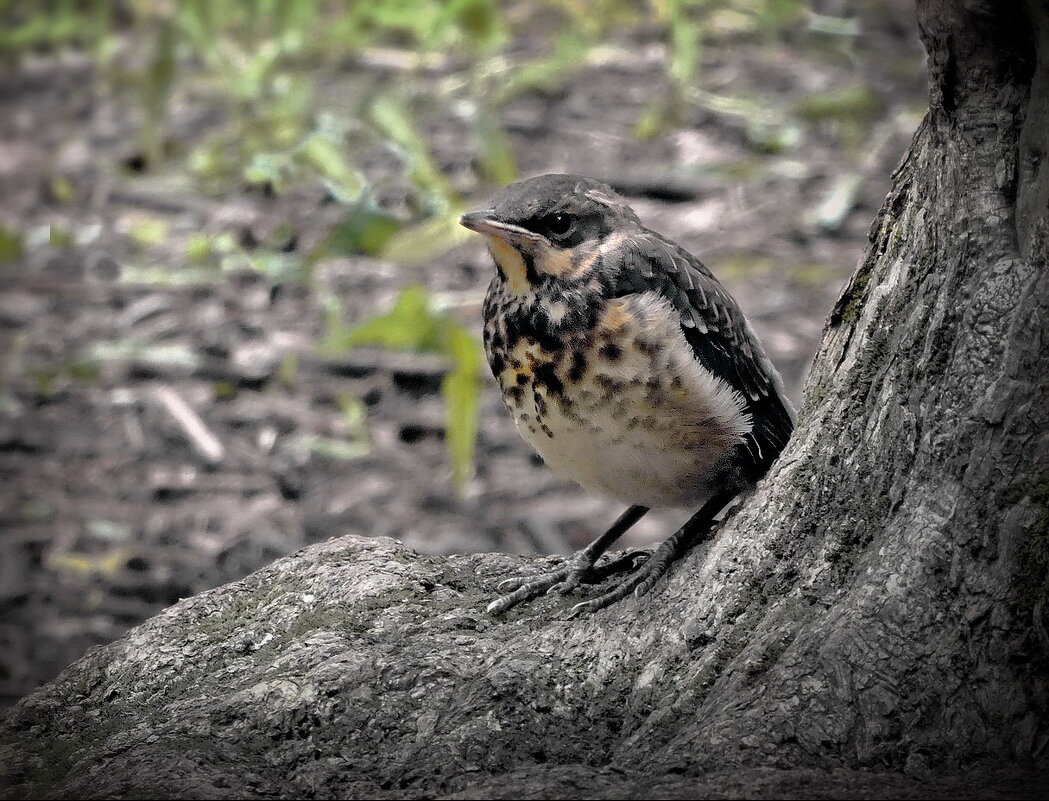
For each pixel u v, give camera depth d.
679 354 7.41
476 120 17.47
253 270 16.22
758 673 6.14
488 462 13.63
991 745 5.71
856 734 5.81
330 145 15.82
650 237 7.90
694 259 8.19
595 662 6.70
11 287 16.20
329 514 12.72
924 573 5.95
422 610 7.52
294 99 18.02
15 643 11.00
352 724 6.50
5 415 14.18
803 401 6.97
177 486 13.16
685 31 19.03
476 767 6.18
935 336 6.12
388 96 17.14
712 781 5.51
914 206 6.38
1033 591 5.74
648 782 5.59
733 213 16.69
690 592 6.73
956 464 5.96
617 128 18.61
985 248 5.96
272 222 17.05
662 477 7.66
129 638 7.61
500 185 16.53
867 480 6.40
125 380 14.77
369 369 14.91
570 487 13.20
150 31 21.58
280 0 19.20
